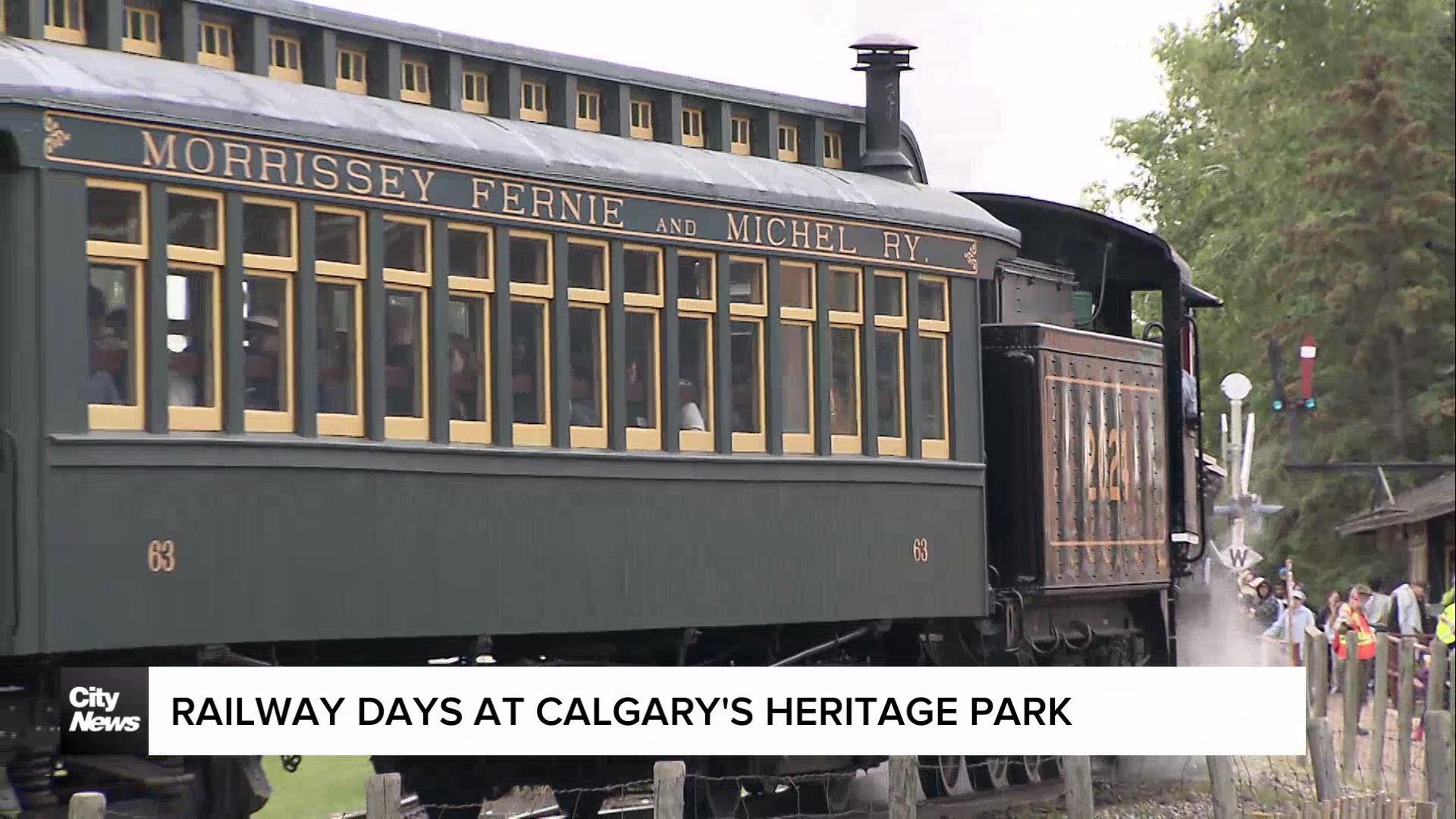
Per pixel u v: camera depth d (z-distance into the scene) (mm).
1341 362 73125
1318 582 71125
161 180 14969
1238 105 79188
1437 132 76625
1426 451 72312
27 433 14195
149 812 15609
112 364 14797
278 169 15758
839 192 20984
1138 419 25844
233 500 15398
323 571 16016
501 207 17500
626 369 18672
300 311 15922
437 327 16969
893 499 21375
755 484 19828
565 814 20141
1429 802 21203
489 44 18609
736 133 21594
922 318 21891
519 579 17578
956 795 23688
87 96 14477
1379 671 28734
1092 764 26188
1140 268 27266
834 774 21594
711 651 20922
